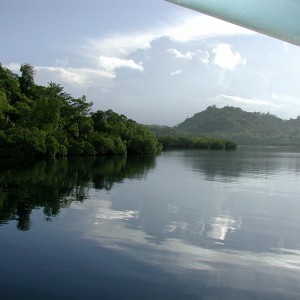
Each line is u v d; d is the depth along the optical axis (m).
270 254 15.97
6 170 47.97
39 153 70.75
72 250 15.39
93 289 11.62
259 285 12.52
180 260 14.69
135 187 36.72
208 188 37.44
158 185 38.78
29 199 27.70
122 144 97.69
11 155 68.44
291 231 20.25
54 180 39.88
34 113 84.00
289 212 25.75
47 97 100.38
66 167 56.03
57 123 85.38
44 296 11.02
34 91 103.81
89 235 17.86
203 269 13.80
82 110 96.88
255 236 18.98
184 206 27.03
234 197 31.92
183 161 80.81
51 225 19.62
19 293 11.17
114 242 16.83
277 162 84.31
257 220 23.03
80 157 83.50
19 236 17.27
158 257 14.92
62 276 12.59
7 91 92.50
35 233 17.88
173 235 18.58
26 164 58.59
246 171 58.81
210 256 15.41
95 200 28.25
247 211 25.81
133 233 18.66
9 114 82.19
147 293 11.51
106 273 12.97
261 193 34.69
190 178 46.75
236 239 18.28
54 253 14.94
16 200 27.09
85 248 15.73
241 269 13.97
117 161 75.19
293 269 14.16
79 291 11.45
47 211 23.39
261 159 95.88
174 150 151.75
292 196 33.06
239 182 43.47
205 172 55.81
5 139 68.00
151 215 23.42
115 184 38.66
